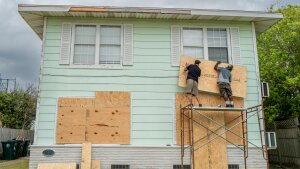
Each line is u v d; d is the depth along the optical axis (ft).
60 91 34.58
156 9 35.70
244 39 37.91
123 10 35.35
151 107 34.88
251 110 35.73
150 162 33.42
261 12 36.63
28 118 91.09
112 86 35.14
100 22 36.88
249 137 35.12
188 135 34.37
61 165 32.30
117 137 33.86
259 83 36.63
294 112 50.37
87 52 36.17
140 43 36.65
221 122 35.04
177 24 37.55
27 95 91.50
